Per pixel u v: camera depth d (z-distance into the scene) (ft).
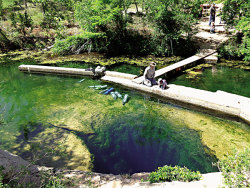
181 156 17.89
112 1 47.55
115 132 21.75
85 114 25.39
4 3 71.92
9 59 49.42
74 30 57.93
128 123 23.25
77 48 52.85
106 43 51.24
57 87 33.86
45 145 19.94
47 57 49.80
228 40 42.75
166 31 44.83
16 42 58.59
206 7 64.69
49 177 13.14
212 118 23.45
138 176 14.93
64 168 16.76
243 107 22.52
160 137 20.62
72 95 30.71
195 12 44.16
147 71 29.22
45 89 33.40
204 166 16.56
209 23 53.42
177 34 44.21
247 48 35.65
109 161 17.69
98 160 17.80
